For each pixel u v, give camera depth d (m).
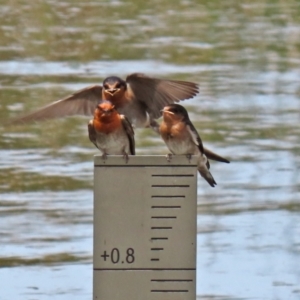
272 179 17.81
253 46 30.19
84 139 20.52
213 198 16.78
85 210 16.23
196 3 36.91
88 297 12.84
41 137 20.69
